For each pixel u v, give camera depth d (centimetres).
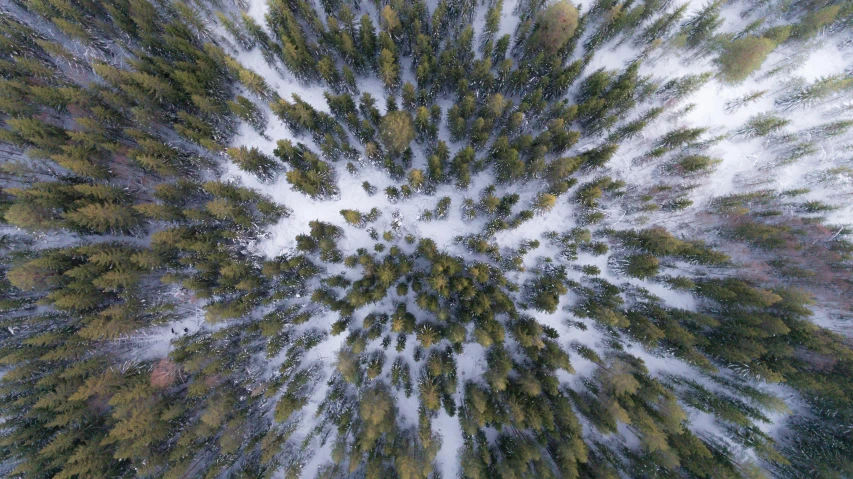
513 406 2453
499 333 2416
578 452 2334
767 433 2827
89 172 2458
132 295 2591
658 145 2959
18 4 2828
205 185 2497
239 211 2636
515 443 2611
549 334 2673
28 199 2416
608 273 2956
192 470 2578
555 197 2784
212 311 2536
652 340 2550
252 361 2802
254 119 2858
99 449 2472
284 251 2911
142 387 2483
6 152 2648
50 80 2631
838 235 2758
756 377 2581
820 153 2955
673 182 2950
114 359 2639
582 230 2738
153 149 2555
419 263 2839
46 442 2502
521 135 2817
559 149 2755
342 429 2622
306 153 2658
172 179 2705
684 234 2917
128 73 2512
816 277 2622
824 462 2577
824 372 2497
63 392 2417
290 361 2736
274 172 2956
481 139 2686
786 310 2550
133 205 2586
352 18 2733
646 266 2612
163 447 2539
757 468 2511
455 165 2683
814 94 2912
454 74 2755
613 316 2517
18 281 2325
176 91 2673
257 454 2773
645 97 2967
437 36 2950
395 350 2917
